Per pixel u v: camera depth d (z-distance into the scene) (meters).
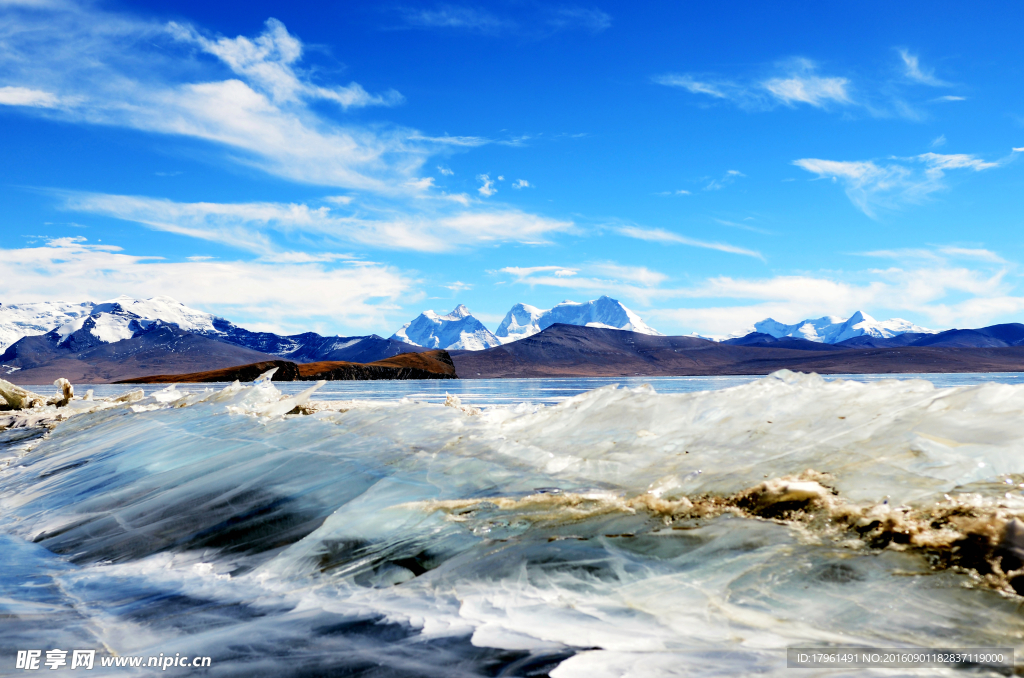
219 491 5.69
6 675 2.48
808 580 2.55
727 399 5.24
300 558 3.85
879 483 3.20
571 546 3.28
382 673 2.26
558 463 4.77
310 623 2.84
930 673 1.87
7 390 17.44
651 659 2.12
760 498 3.38
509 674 2.14
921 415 3.80
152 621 3.10
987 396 3.68
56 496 6.98
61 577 4.14
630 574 2.87
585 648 2.26
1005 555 2.40
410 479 4.98
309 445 6.77
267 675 2.34
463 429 6.40
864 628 2.17
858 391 4.58
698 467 4.05
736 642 2.18
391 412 7.86
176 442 8.28
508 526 3.73
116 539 4.94
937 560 2.51
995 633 2.03
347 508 4.53
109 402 15.76
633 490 3.97
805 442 4.00
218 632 2.86
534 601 2.76
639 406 5.70
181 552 4.42
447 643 2.45
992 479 2.97
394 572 3.43
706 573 2.77
